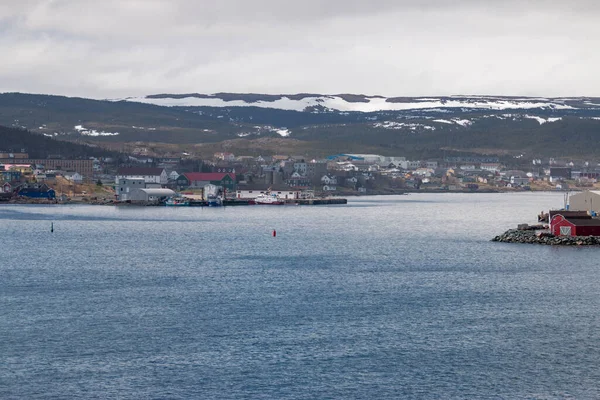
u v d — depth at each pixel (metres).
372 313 188.62
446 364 149.62
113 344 160.88
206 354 154.50
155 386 137.50
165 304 198.12
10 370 144.62
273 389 136.50
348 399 132.75
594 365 149.50
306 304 198.62
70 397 132.50
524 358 153.25
